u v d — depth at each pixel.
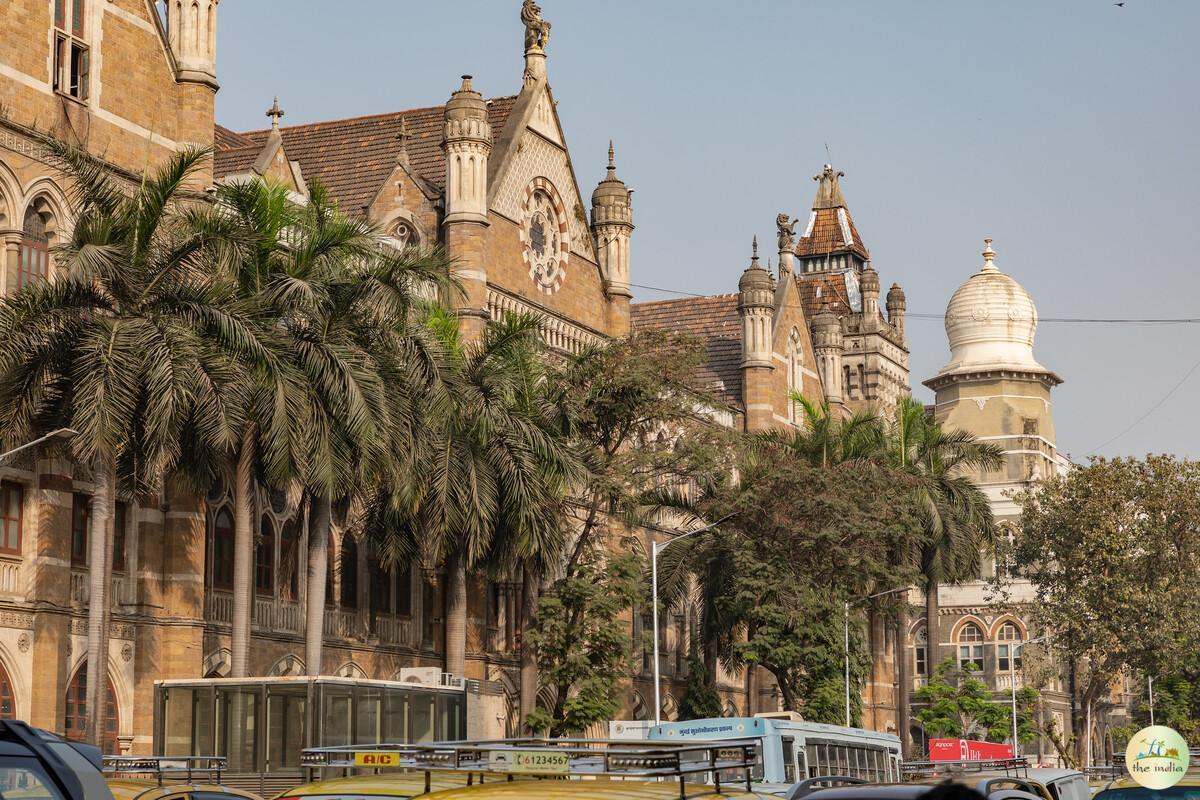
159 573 46.59
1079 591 81.50
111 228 38.38
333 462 40.81
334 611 55.25
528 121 67.88
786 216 96.25
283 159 58.62
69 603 43.69
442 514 48.50
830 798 11.13
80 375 37.00
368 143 71.00
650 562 67.94
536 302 66.88
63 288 38.06
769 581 64.94
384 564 50.84
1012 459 125.19
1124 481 82.00
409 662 58.59
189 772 23.38
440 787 13.70
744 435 67.81
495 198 65.19
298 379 39.44
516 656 65.56
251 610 50.97
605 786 11.16
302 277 41.03
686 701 69.81
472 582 60.69
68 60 45.59
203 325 38.59
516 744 12.66
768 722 38.44
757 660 66.06
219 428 37.28
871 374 105.00
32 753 10.53
